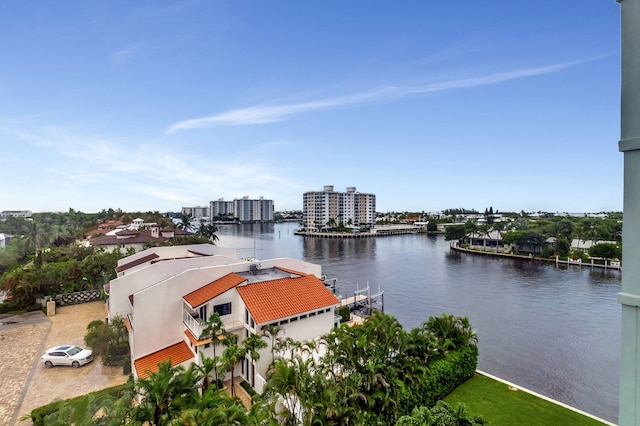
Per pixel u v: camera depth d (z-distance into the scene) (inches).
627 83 160.2
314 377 762.8
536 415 865.5
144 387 669.9
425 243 6072.8
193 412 588.1
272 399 735.7
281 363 777.6
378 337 928.3
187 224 6225.4
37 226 3836.1
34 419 766.5
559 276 2945.4
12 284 1736.0
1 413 861.8
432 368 947.3
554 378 1213.1
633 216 155.6
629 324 156.4
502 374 1241.4
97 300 1861.5
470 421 642.8
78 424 585.6
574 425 823.7
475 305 2112.5
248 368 1043.3
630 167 158.1
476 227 4977.9
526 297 2276.1
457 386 1011.9
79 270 1921.8
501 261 3855.8
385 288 2588.6
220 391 700.0
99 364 1128.2
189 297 1110.4
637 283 152.8
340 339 896.9
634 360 154.3
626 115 159.6
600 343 1518.2
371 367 807.1
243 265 1305.4
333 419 707.4
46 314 1635.1
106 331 1179.3
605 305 2079.2
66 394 947.3
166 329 1095.0
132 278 1307.8
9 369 1086.4
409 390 867.4
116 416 617.9
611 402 1071.6
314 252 4778.5
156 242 2942.9
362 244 5915.4
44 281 1760.6
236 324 1083.3
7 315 1620.3
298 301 1135.0
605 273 3053.6
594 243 3732.8
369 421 758.5
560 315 1898.4
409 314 1975.9
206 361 808.9
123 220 6058.1
